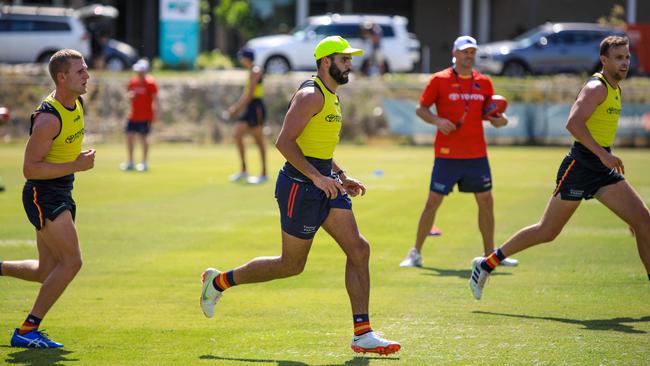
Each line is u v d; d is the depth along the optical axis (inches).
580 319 1032.2
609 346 911.0
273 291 1197.7
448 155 1357.0
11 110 3917.3
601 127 1085.8
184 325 1013.2
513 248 1091.9
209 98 4003.4
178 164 2974.9
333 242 1594.5
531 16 6264.8
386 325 1009.5
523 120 3900.1
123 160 3095.5
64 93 908.0
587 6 6220.5
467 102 1354.6
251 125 2463.1
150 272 1318.9
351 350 906.1
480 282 1108.5
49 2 6008.9
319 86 888.3
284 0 6240.2
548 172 2795.3
